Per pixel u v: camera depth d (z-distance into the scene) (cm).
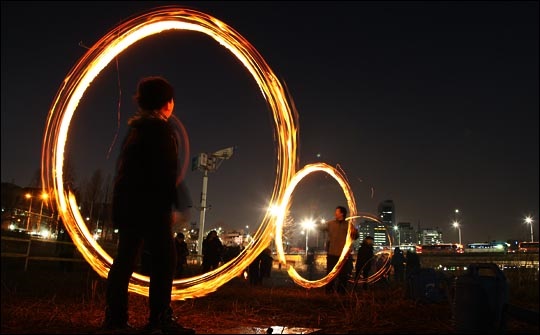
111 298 389
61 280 909
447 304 746
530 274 1279
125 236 389
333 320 520
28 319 436
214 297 744
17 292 665
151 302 380
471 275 459
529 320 438
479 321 440
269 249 1720
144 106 409
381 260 1764
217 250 1518
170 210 391
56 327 400
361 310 582
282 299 751
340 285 1034
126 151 390
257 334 396
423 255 3819
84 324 419
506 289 452
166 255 385
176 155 396
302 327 450
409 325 502
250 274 1474
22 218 1252
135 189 383
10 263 1259
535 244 4116
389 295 866
